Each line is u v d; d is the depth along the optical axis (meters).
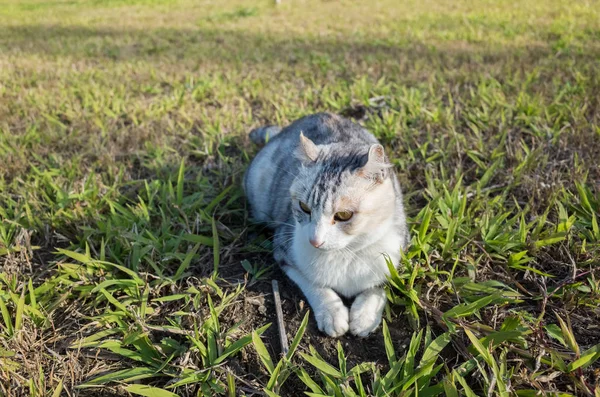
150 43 1.57
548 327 0.41
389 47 1.37
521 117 0.78
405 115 0.83
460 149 0.70
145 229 0.54
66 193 0.60
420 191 0.61
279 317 0.44
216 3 2.58
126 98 1.00
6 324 0.42
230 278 0.50
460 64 1.15
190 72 1.19
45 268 0.51
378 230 0.45
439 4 2.08
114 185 0.63
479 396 0.35
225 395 0.38
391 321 0.44
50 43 1.62
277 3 2.36
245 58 1.31
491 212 0.55
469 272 0.47
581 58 1.10
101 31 1.83
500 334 0.38
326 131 0.60
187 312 0.44
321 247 0.42
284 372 0.38
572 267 0.46
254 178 0.62
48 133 0.82
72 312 0.45
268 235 0.58
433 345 0.39
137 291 0.46
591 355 0.35
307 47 1.42
